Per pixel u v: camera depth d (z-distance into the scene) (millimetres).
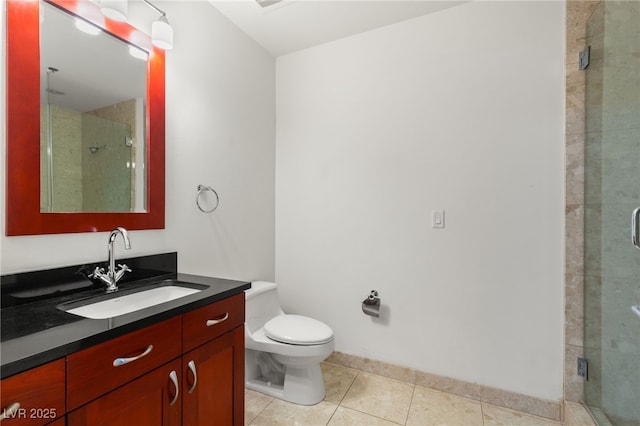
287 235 2416
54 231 1138
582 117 1543
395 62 2033
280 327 1755
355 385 1941
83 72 1241
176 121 1631
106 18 1305
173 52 1614
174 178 1618
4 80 1022
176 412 1018
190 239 1712
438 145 1912
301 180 2367
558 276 1638
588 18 1521
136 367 893
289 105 2402
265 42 2250
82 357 765
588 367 1521
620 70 1341
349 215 2189
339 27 2076
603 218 1447
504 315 1755
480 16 1802
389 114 2053
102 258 1298
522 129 1708
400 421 1602
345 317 2203
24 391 657
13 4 1041
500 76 1755
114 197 1344
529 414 1681
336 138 2230
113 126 1344
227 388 1249
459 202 1859
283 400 1765
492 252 1781
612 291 1393
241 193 2094
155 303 1332
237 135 2061
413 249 1986
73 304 1083
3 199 1021
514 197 1729
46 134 1127
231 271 2006
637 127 1268
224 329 1236
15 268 1048
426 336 1949
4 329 814
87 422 771
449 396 1836
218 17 1904
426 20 1940
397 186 2029
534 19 1680
